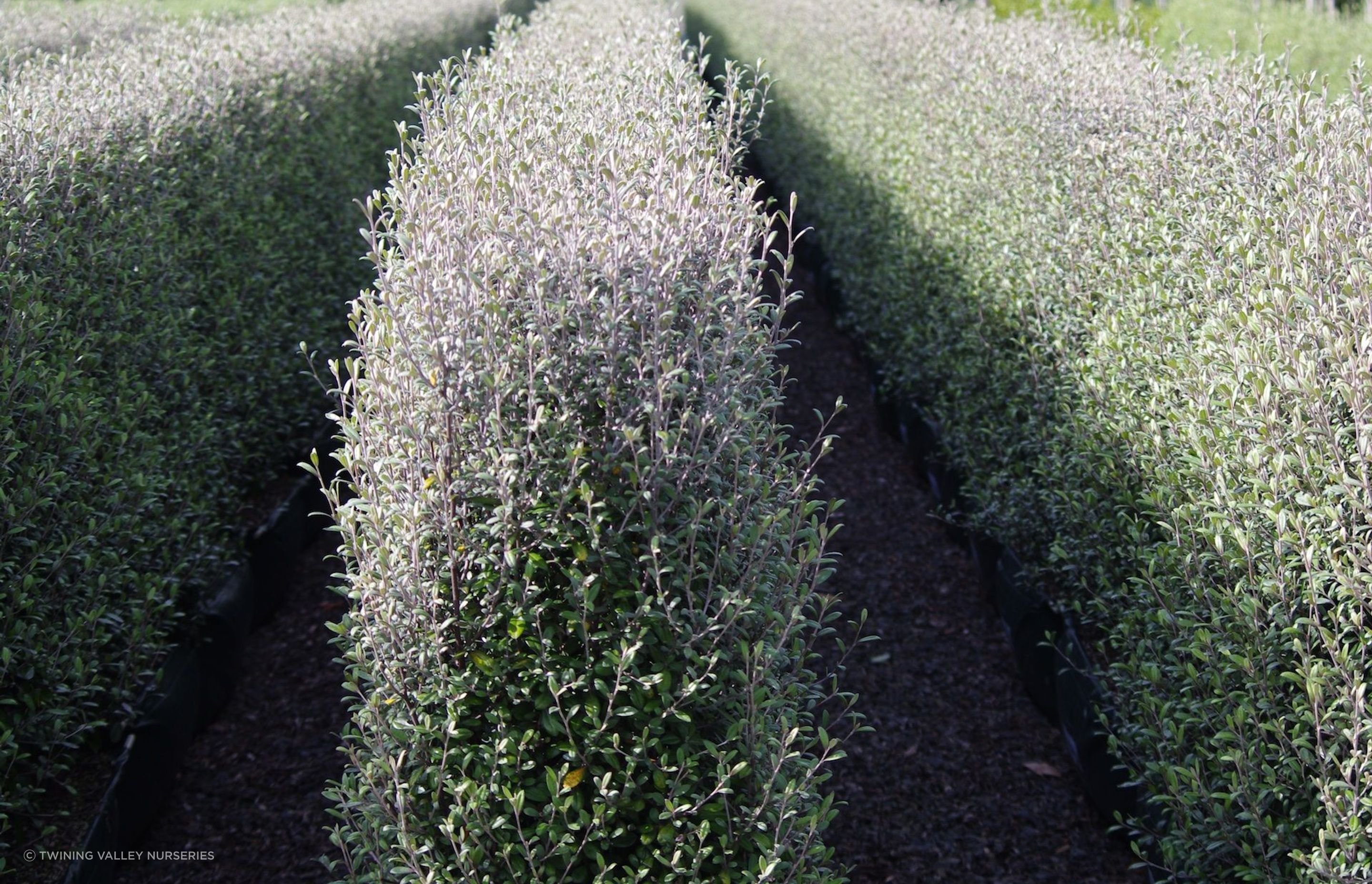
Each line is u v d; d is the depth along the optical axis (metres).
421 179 2.86
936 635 4.46
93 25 7.57
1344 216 2.86
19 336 3.15
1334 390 2.55
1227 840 2.59
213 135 4.96
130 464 3.60
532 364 2.31
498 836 2.29
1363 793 2.30
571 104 3.78
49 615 3.20
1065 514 3.78
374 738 2.42
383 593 2.36
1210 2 8.02
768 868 2.20
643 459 2.29
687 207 2.74
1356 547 2.40
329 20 7.79
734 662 2.47
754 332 2.65
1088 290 4.04
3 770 2.95
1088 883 3.21
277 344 5.09
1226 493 2.67
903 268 6.05
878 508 5.46
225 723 3.95
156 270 4.18
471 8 10.88
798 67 10.48
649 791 2.38
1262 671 2.58
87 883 2.96
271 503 5.00
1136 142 4.14
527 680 2.35
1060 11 6.75
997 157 5.13
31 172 3.52
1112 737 3.13
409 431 2.33
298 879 3.21
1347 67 6.46
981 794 3.60
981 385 4.91
